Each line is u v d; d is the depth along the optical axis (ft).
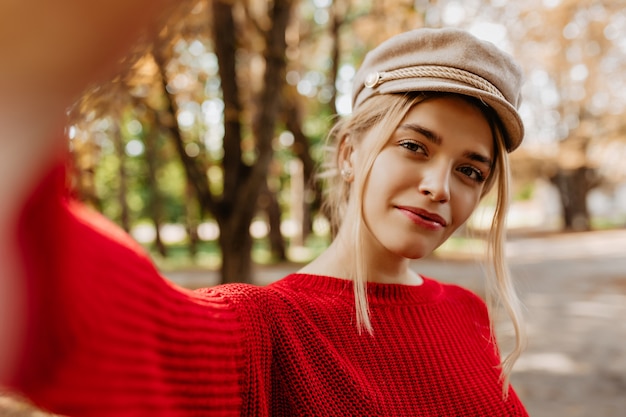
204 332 2.27
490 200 4.72
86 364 1.40
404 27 23.91
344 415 3.43
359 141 4.06
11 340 1.20
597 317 29.01
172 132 22.84
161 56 14.79
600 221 126.52
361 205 3.85
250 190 23.02
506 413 4.25
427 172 3.66
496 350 4.69
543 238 89.81
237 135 23.00
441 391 3.94
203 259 65.21
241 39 22.39
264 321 3.21
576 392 17.15
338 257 4.10
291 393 3.26
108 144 49.14
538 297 35.45
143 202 104.73
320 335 3.56
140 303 1.74
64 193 1.28
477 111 3.78
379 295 4.10
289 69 27.99
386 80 3.89
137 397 1.62
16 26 0.76
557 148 52.60
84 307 1.40
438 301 4.56
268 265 53.16
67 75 0.80
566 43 40.68
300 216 72.64
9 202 1.09
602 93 50.24
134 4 0.82
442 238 3.85
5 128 0.83
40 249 1.23
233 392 2.45
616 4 38.68
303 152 28.73
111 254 1.61
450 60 3.77
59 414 1.34
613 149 54.60
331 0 28.48
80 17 0.79
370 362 3.73
